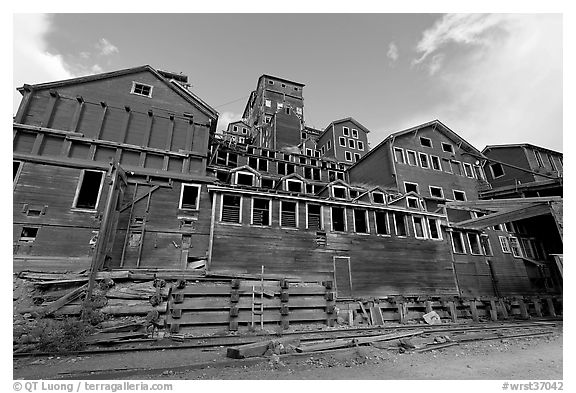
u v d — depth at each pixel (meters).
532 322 16.73
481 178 29.89
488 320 17.55
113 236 14.50
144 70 20.19
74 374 6.41
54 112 16.91
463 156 30.00
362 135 42.78
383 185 26.50
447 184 27.38
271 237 15.80
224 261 14.48
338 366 7.21
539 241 26.66
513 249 24.84
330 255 16.75
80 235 14.58
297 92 52.94
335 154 39.28
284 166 27.95
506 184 29.97
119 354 8.25
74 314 10.34
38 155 15.35
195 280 12.49
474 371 7.10
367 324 13.89
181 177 17.62
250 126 53.09
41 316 10.05
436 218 21.25
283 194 18.14
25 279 11.81
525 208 17.08
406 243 19.22
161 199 16.81
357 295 16.45
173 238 16.25
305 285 14.19
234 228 15.25
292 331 11.32
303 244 16.34
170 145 18.78
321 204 17.70
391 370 6.97
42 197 14.62
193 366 6.89
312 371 6.70
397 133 27.05
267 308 12.07
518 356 9.01
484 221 19.67
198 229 16.84
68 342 8.62
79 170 15.79
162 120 19.31
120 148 17.28
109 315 10.45
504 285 22.48
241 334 10.66
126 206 15.82
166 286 11.73
